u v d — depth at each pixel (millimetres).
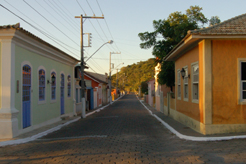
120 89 98438
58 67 15664
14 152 6988
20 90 10172
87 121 16219
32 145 8031
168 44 17766
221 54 8797
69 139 8914
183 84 12414
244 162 5293
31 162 5785
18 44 9992
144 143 7898
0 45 9422
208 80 8781
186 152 6426
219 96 8805
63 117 16266
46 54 13188
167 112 18500
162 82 18266
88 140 8516
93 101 31250
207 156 5895
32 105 11461
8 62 9375
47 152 6805
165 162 5566
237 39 8727
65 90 17391
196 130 9906
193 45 10102
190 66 10844
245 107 8797
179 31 16156
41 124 12641
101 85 41031
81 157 6113
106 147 7262
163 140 8477
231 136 8055
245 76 8883
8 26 8992
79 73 23359
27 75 11000
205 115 8797
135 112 23953
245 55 8773
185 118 12016
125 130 11172
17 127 9680
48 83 13711
